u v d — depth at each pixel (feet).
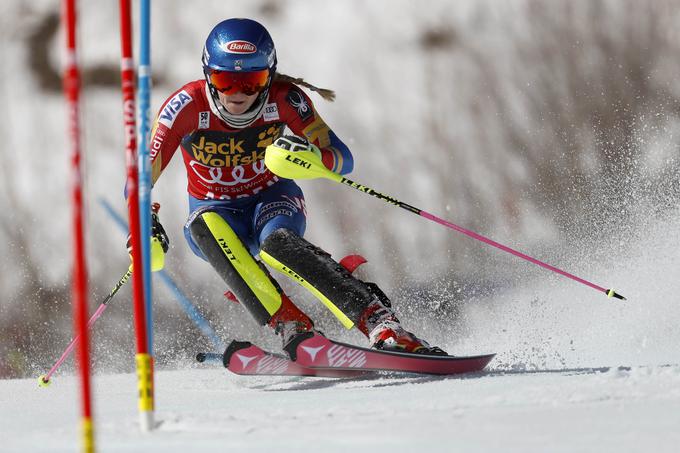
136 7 164.45
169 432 25.80
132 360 89.51
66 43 21.65
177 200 126.31
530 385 34.01
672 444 21.24
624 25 149.48
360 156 135.54
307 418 27.48
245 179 47.65
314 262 43.50
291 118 46.83
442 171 129.80
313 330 42.14
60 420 31.32
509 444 21.75
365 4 168.04
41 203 131.64
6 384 51.44
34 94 156.04
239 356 42.09
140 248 26.35
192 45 163.63
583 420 24.93
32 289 110.22
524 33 152.25
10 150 143.64
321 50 161.68
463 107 142.20
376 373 43.78
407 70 152.97
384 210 122.01
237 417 27.94
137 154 27.86
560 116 136.26
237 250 44.47
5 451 24.56
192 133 46.37
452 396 31.99
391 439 22.91
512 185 125.49
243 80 43.14
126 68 26.76
